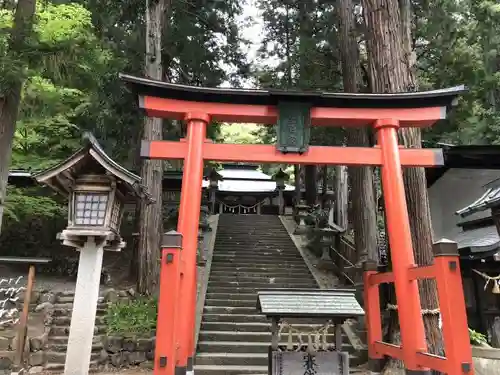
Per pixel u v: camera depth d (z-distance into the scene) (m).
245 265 11.80
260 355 7.21
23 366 6.62
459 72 11.57
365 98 5.88
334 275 11.38
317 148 5.92
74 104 11.65
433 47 11.95
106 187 5.13
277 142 5.87
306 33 14.64
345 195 19.77
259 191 25.20
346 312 5.10
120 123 13.20
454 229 11.39
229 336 7.88
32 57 5.28
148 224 10.08
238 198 26.02
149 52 10.50
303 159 5.89
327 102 5.99
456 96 5.89
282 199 22.72
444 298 4.26
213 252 12.99
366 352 7.41
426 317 5.91
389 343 6.56
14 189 10.46
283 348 5.35
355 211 10.62
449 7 11.21
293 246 14.20
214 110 6.00
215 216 18.70
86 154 5.00
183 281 5.31
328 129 13.87
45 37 5.93
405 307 5.14
